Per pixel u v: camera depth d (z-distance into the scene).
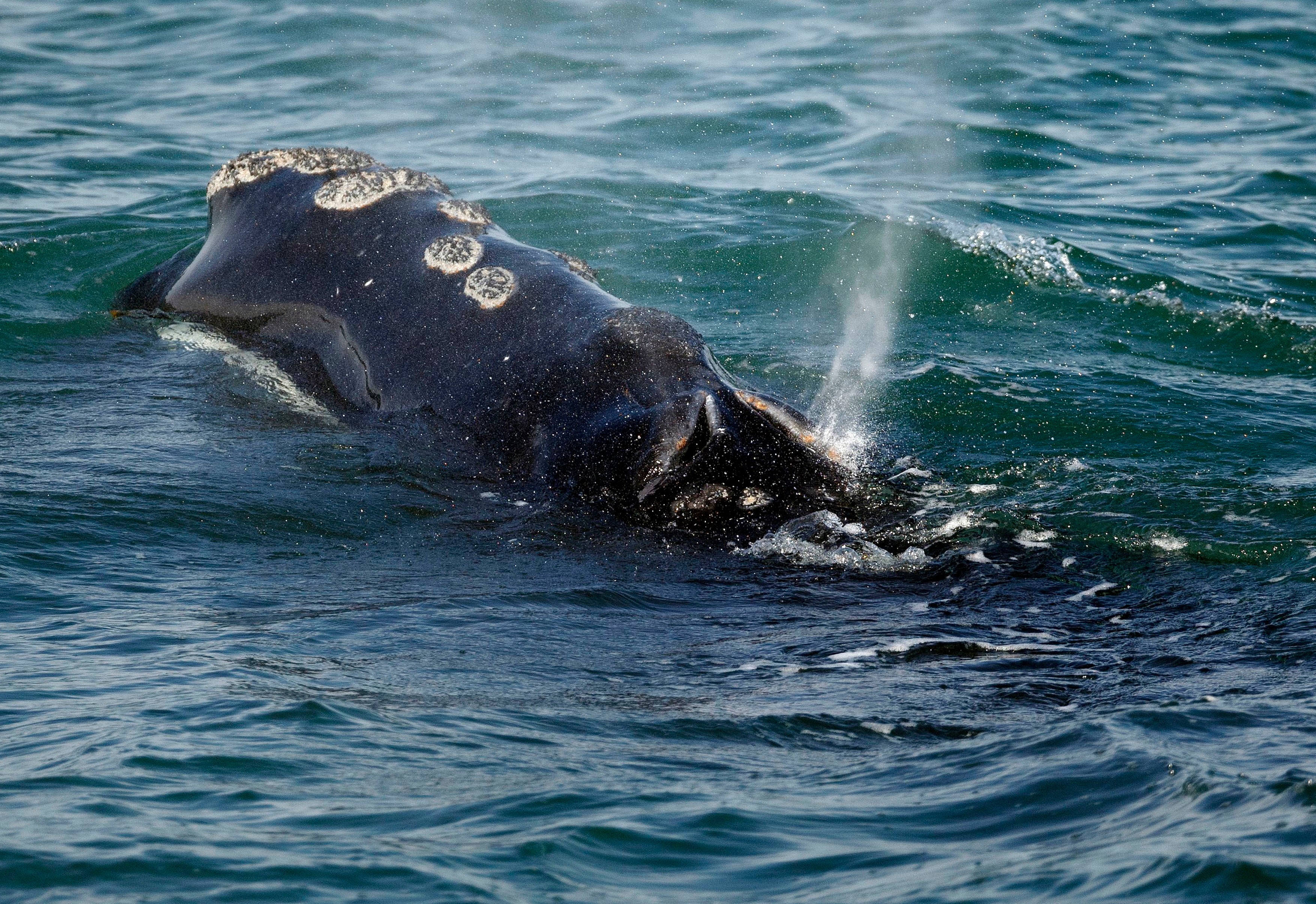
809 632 22.78
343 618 22.53
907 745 17.88
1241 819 14.52
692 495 27.31
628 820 15.27
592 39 76.12
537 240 48.44
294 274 34.66
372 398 32.25
